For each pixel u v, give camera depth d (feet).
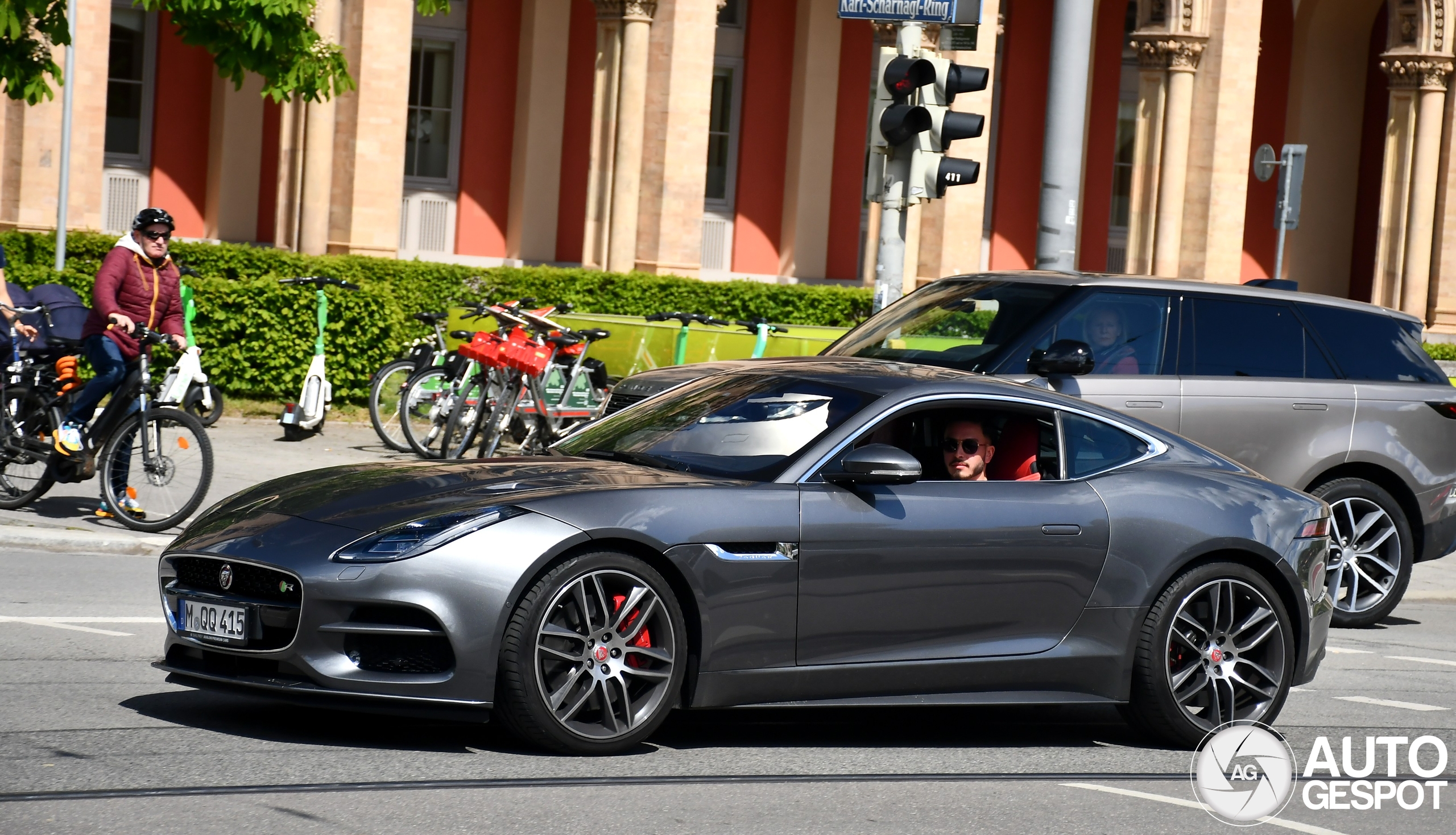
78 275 85.46
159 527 56.24
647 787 30.45
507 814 27.99
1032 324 52.95
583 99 148.87
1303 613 38.50
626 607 31.96
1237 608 38.19
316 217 120.78
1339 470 56.65
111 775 29.01
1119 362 53.01
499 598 30.58
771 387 37.32
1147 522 36.73
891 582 34.14
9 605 44.75
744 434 35.73
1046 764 35.29
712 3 135.23
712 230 159.94
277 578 31.12
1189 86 156.35
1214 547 37.19
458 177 146.82
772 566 33.01
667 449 35.99
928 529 34.47
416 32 143.84
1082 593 36.06
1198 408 53.11
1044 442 37.45
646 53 135.23
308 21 85.71
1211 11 155.63
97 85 110.11
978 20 62.23
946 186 63.67
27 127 107.86
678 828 27.94
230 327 85.97
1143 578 36.52
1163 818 31.30
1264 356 55.06
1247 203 186.50
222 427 83.35
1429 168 172.14
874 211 153.99
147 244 56.34
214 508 34.58
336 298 88.43
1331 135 188.34
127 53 131.95
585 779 30.60
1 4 73.36
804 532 33.30
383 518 31.48
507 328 75.82
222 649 31.58
